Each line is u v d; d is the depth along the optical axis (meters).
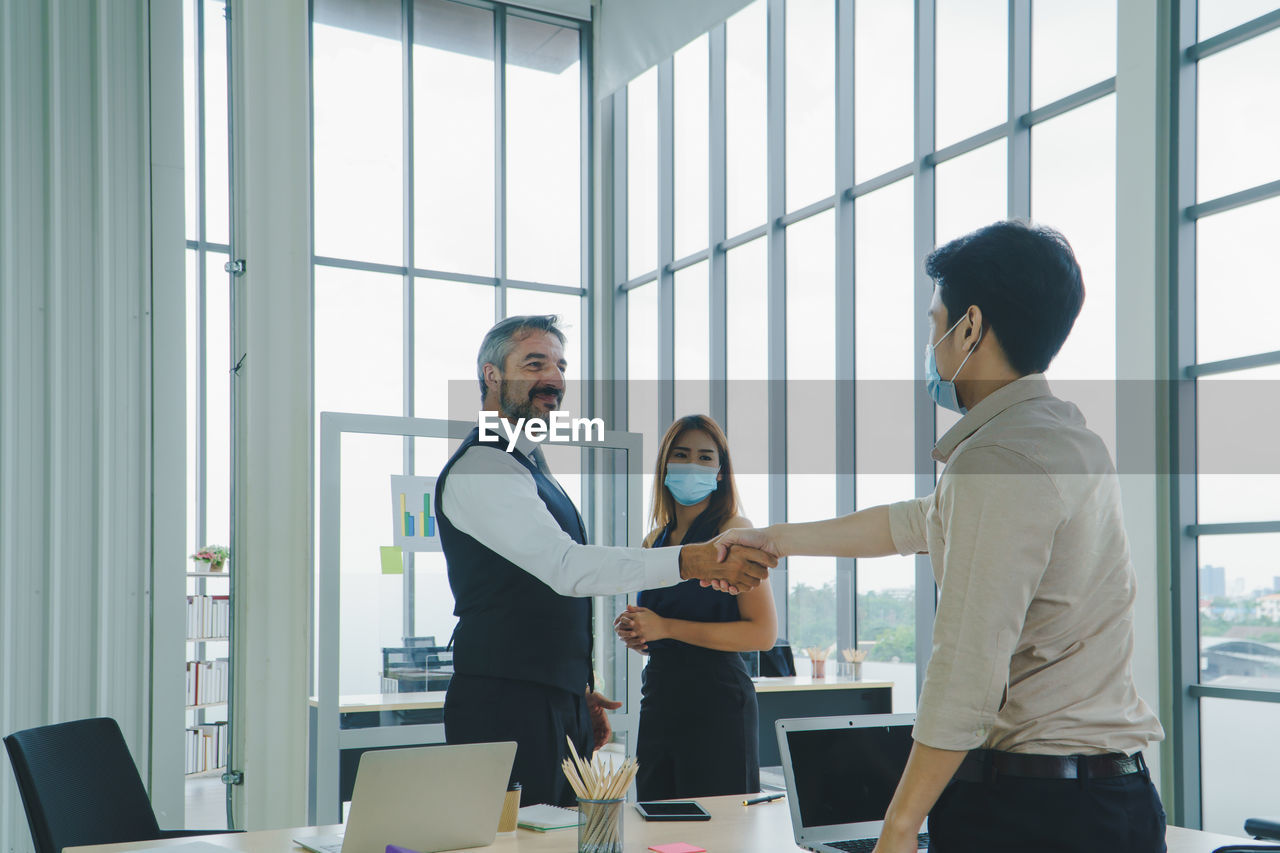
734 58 7.42
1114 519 1.39
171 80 4.22
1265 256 4.23
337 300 7.58
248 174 4.00
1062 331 1.42
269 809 3.83
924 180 5.91
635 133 8.41
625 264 8.47
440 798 1.84
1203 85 4.48
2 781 3.61
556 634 2.44
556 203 8.38
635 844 1.98
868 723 2.15
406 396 7.73
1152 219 4.42
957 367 1.45
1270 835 2.47
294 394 4.01
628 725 3.73
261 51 4.06
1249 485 4.25
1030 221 1.44
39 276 3.82
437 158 7.98
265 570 3.90
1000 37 5.52
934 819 1.40
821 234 6.66
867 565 6.14
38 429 3.78
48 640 3.74
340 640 3.52
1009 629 1.27
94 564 3.87
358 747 3.52
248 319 3.96
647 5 7.56
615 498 3.80
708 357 7.52
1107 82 4.91
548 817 2.12
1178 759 4.30
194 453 7.76
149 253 4.10
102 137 3.99
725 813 2.27
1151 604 4.34
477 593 2.44
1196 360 4.46
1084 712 1.32
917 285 5.94
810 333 6.71
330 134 7.65
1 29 3.78
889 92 6.20
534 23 8.34
